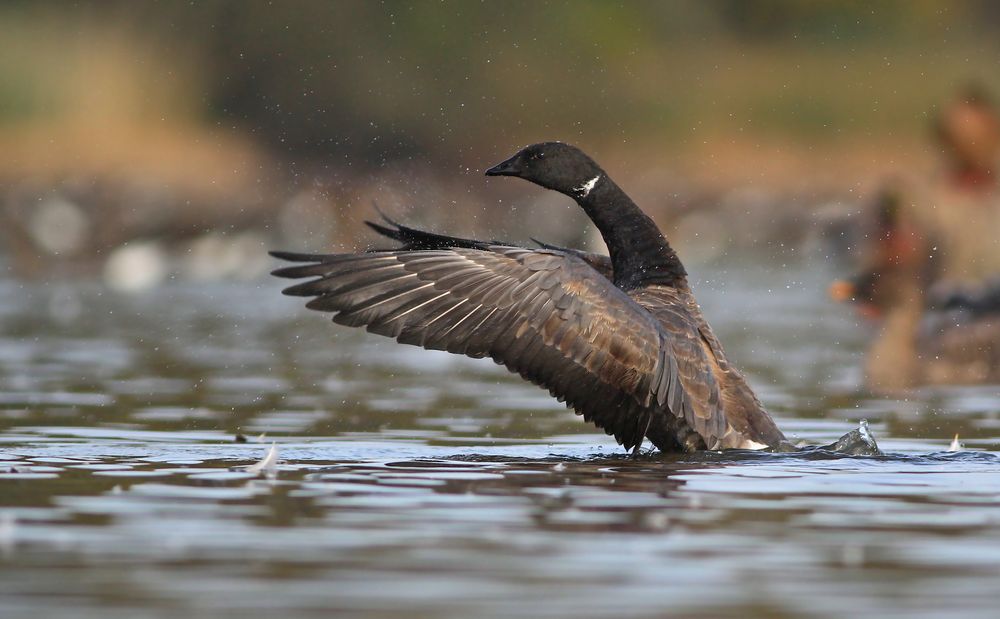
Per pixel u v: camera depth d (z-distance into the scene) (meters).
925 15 46.88
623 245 10.71
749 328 19.50
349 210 30.52
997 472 8.98
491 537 6.93
